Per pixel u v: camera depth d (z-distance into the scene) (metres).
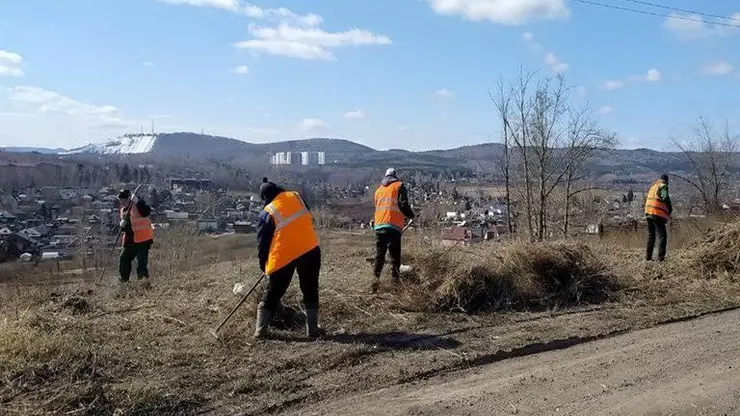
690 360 6.53
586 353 6.84
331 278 9.91
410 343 6.93
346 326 7.50
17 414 4.74
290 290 8.20
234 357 6.32
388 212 8.95
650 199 12.33
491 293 8.74
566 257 9.65
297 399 5.38
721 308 8.85
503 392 5.61
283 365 6.12
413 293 8.48
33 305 8.38
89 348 6.20
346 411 5.16
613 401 5.42
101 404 5.02
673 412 5.21
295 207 7.09
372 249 14.45
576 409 5.25
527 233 15.44
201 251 19.14
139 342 6.64
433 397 5.48
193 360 6.20
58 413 4.85
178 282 10.36
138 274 11.34
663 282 10.30
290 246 6.92
